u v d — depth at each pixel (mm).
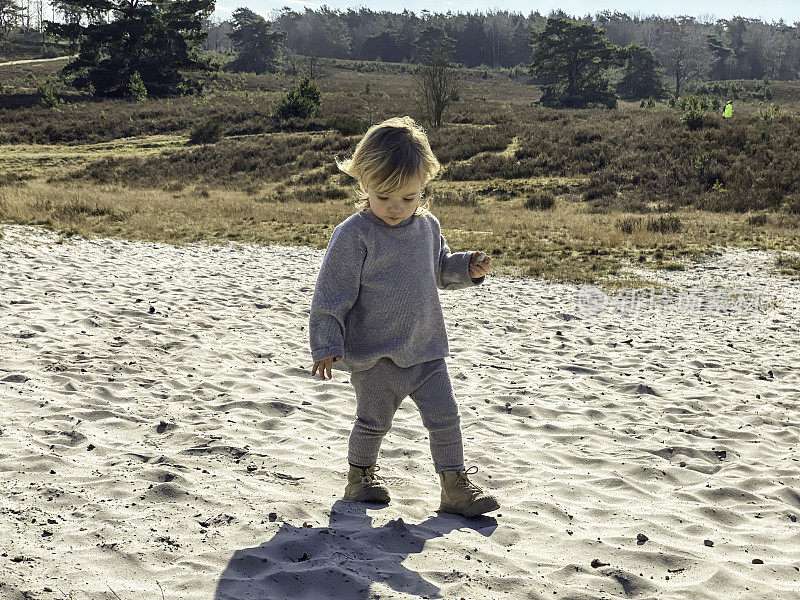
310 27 193125
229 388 5109
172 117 50625
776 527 3029
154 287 9500
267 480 3252
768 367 6637
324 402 4902
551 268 13219
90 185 30062
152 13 69500
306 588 2164
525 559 2510
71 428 3961
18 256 11344
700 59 139625
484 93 100000
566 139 35062
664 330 8461
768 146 30266
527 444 4211
